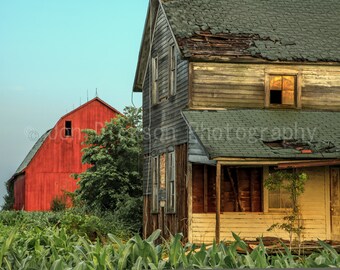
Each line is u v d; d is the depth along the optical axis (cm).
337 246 2244
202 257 961
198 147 2647
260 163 2470
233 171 2752
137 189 4419
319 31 3064
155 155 3331
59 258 1020
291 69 2886
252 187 2747
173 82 3072
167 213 3048
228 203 2738
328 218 2788
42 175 6788
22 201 6994
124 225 3841
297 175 2508
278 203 2762
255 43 2888
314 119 2812
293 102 2895
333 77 2938
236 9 3125
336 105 2927
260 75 2861
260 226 2736
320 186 2798
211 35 2889
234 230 2725
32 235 1296
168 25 3031
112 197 4247
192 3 3106
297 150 2522
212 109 2806
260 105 2850
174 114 2989
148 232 3447
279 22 3088
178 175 2891
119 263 956
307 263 982
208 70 2817
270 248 2128
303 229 2583
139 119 4650
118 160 4450
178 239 963
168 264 961
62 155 6838
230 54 2800
